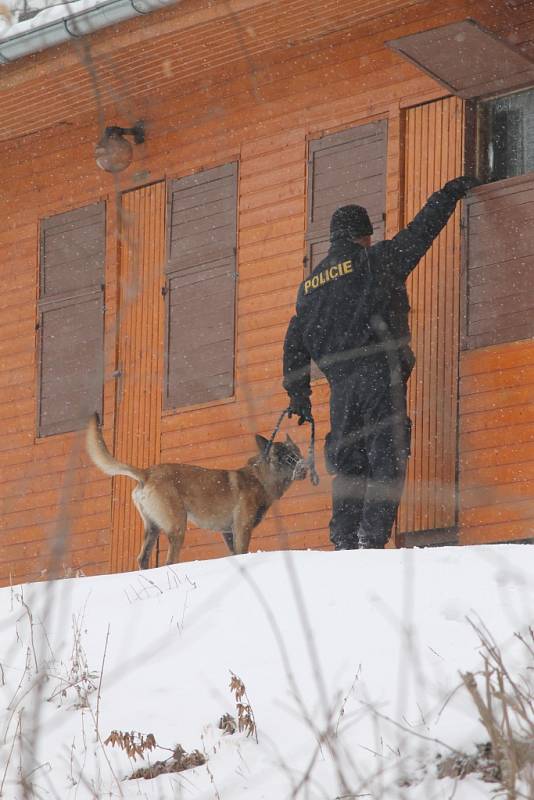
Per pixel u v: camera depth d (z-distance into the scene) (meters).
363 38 44.44
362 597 23.42
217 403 46.56
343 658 20.95
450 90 41.22
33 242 53.44
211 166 48.19
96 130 51.59
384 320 35.28
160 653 23.36
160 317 48.94
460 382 40.56
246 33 44.19
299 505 43.44
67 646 24.72
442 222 36.59
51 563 13.77
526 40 40.66
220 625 23.86
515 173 41.12
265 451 39.59
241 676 21.30
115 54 45.03
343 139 44.69
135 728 20.41
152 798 18.03
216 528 39.81
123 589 27.77
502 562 24.25
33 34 44.34
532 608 21.33
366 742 17.81
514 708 15.54
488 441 39.72
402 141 43.09
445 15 42.41
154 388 48.69
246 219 46.97
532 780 14.84
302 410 37.25
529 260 39.59
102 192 51.31
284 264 45.62
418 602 22.59
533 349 39.22
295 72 46.12
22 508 51.78
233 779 18.05
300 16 42.97
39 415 52.12
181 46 44.84
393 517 34.25
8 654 24.97
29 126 51.75
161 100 49.56
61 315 52.03
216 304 47.34
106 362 49.94
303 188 45.47
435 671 19.42
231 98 47.81
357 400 35.12
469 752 16.81
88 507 49.69
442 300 41.31
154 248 49.53
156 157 49.75
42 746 20.53
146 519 39.28
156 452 48.16
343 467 35.50
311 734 18.70
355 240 36.50
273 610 23.91
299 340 36.81
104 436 49.75
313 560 26.45
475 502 39.62
